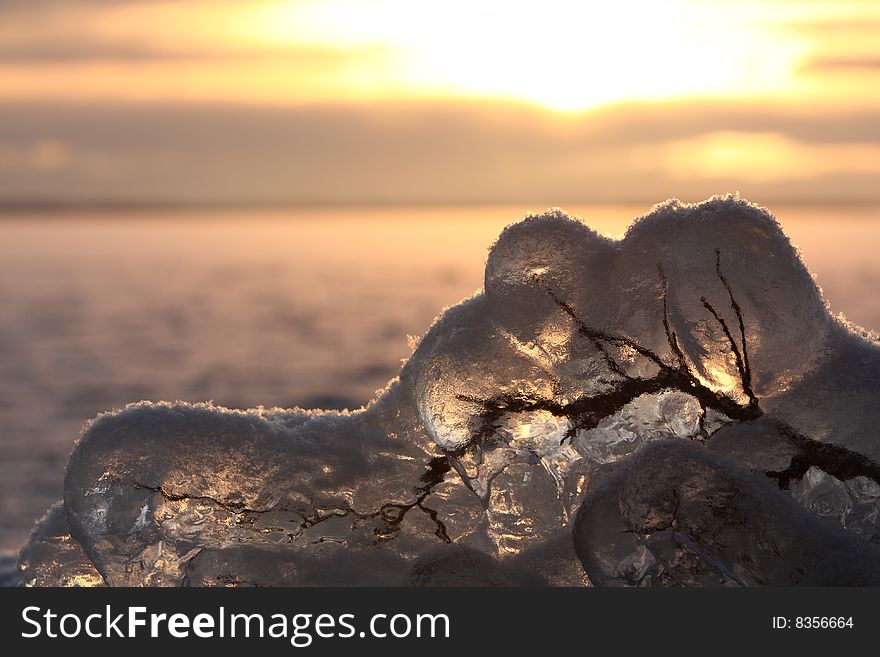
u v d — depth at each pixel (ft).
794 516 8.60
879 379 9.40
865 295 167.63
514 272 9.68
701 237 9.37
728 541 8.59
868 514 9.55
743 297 9.29
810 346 9.44
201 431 9.84
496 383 9.71
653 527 8.62
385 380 102.58
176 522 9.84
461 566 9.44
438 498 10.21
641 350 9.51
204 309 214.48
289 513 9.91
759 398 9.66
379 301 233.14
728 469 8.68
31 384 99.25
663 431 9.78
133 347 137.49
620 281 9.51
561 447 9.96
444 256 542.57
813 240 574.15
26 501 44.86
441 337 9.95
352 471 10.07
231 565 9.97
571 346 9.57
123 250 597.11
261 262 458.09
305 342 145.59
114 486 9.66
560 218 9.94
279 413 10.66
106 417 9.99
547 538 10.05
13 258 467.52
